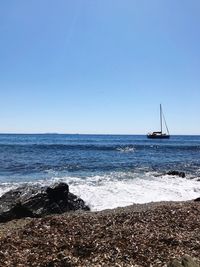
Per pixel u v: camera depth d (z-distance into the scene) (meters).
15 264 9.98
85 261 9.95
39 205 18.62
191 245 10.97
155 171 40.03
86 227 13.47
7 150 71.50
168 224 13.77
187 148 91.00
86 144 114.00
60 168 41.12
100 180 31.66
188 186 29.64
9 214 17.75
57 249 11.07
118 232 12.52
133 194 24.97
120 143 128.38
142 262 9.73
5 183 29.06
